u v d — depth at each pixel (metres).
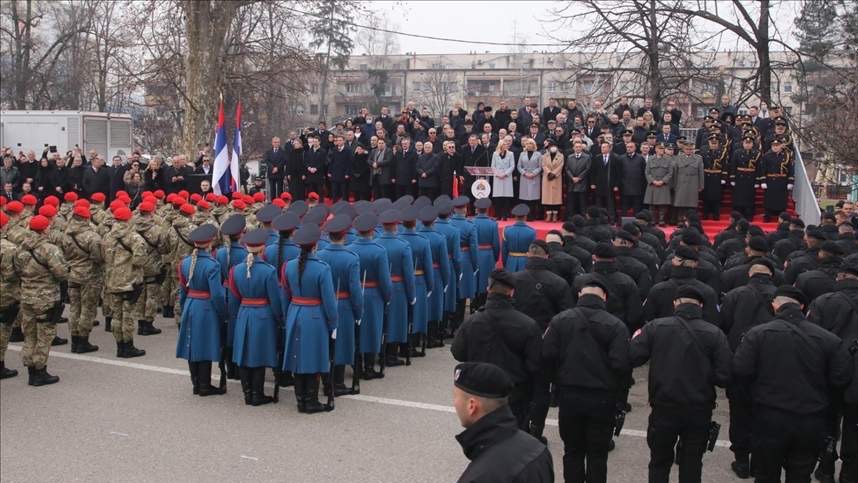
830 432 6.86
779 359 5.94
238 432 8.36
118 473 7.25
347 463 7.47
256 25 32.16
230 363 10.60
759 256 9.07
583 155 17.12
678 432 6.03
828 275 8.62
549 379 6.73
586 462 6.84
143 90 39.69
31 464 7.47
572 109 19.89
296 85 35.28
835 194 25.66
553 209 17.84
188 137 26.06
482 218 13.72
